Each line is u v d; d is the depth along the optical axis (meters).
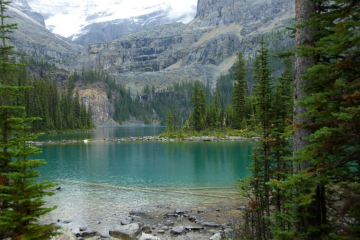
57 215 17.77
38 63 196.75
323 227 7.66
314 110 7.17
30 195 9.83
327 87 7.32
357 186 6.81
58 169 34.75
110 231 14.27
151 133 118.19
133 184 26.45
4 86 10.38
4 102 10.62
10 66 10.74
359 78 6.65
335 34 6.57
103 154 49.06
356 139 6.47
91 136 98.44
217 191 23.30
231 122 89.19
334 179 7.39
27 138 10.34
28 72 151.75
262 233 12.28
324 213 8.01
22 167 10.02
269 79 13.40
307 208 8.12
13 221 9.48
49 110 117.12
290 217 8.27
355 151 6.75
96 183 27.02
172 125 103.19
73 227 15.69
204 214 17.64
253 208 12.98
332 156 7.43
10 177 9.79
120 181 27.83
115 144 68.12
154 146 62.34
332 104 7.20
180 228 15.06
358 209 6.36
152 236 13.95
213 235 13.77
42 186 10.13
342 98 6.95
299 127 8.12
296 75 8.79
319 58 8.45
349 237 6.00
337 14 7.14
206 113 91.25
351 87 6.56
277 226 9.02
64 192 23.64
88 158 44.31
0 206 9.86
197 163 38.03
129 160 41.94
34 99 107.38
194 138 77.88
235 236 12.62
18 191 9.84
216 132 85.19
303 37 8.43
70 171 33.34
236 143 64.69
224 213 17.69
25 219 9.42
